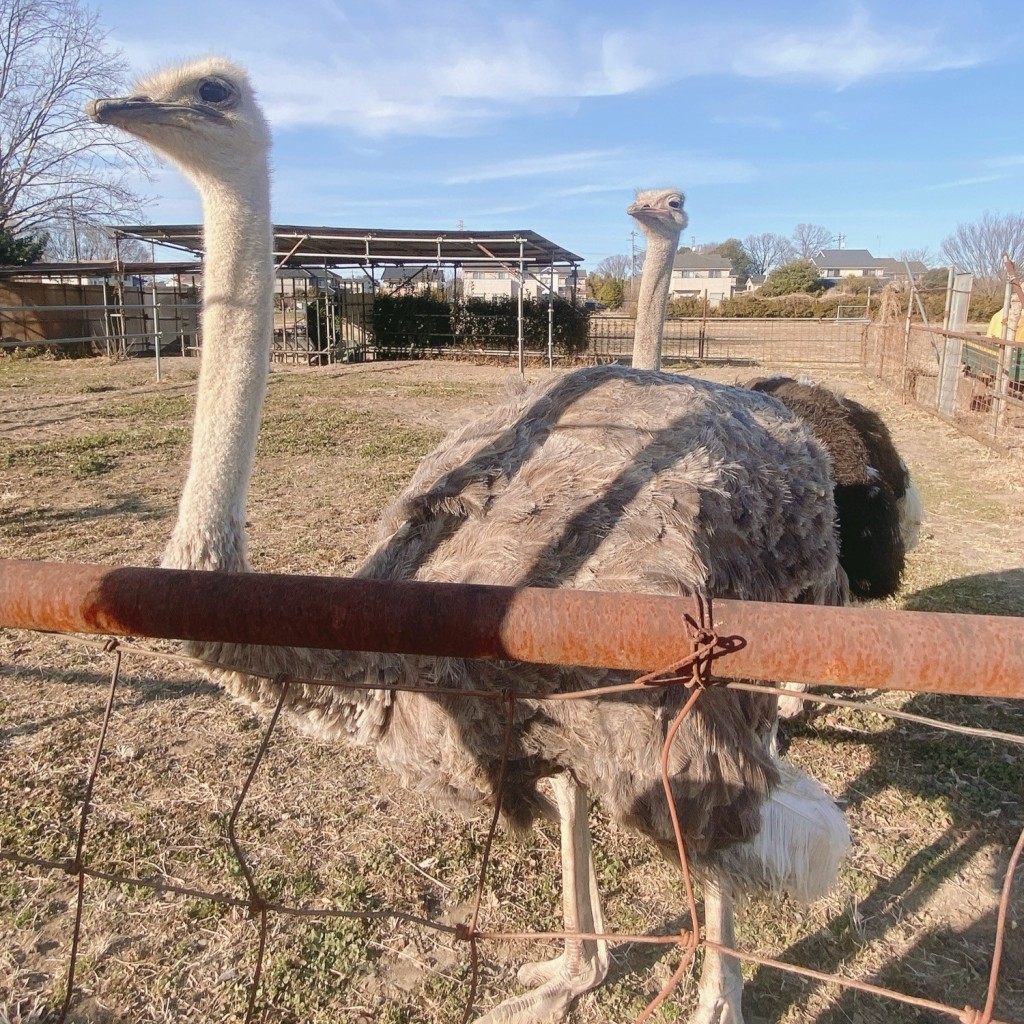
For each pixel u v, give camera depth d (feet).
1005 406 37.32
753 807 7.42
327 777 12.21
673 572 7.23
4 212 97.45
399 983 9.06
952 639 3.58
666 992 4.53
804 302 134.62
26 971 9.00
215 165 8.45
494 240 62.18
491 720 7.19
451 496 8.04
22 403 44.50
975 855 11.00
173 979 8.96
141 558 20.18
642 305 19.47
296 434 36.22
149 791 11.75
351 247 67.36
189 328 82.99
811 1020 8.73
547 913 10.00
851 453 14.23
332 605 3.90
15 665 14.88
